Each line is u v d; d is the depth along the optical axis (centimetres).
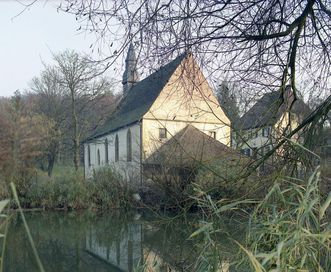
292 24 548
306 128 481
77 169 3033
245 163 512
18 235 1639
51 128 2861
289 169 445
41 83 3259
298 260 182
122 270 1162
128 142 3847
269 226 200
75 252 1439
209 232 239
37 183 2662
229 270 218
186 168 600
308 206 181
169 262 508
